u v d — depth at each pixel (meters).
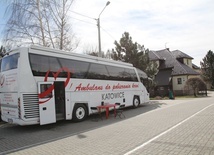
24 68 9.25
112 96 14.35
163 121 10.41
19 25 16.86
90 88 12.47
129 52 26.25
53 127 10.31
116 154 5.79
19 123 9.20
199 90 35.69
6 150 6.77
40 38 17.98
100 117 12.66
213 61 57.59
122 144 6.71
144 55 26.92
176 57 45.19
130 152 5.88
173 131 8.10
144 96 18.64
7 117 10.22
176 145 6.26
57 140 7.75
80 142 7.26
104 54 34.22
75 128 9.90
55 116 10.04
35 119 9.34
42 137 8.35
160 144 6.45
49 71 10.10
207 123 9.36
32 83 9.38
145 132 8.19
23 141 7.84
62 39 19.34
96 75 13.05
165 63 44.47
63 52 10.98
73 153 6.09
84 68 12.19
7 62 10.20
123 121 11.16
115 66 15.04
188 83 34.62
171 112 13.72
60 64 10.71
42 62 9.89
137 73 17.84
